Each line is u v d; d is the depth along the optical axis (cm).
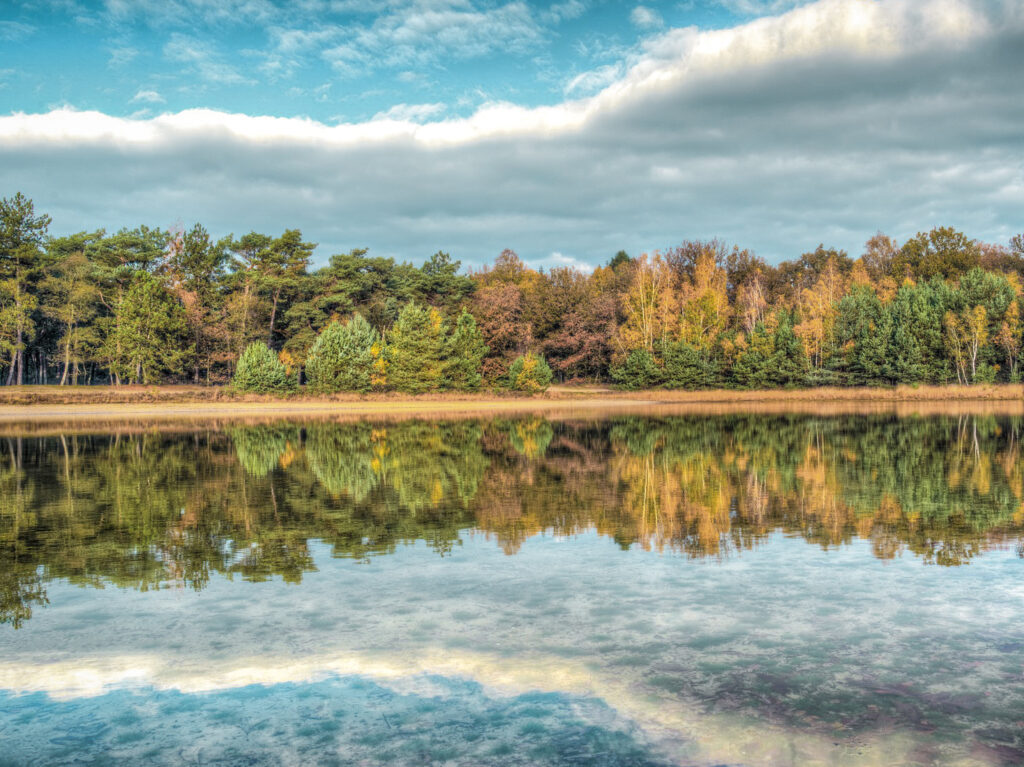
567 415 5228
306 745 580
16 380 9369
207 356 8112
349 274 8519
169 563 1135
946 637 789
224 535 1327
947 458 2367
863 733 586
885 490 1742
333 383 6938
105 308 8506
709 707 633
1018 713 617
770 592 954
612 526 1371
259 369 6869
